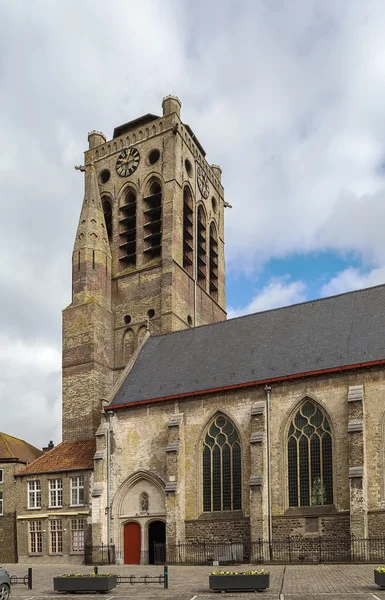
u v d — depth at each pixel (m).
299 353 48.38
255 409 45.97
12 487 60.72
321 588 28.88
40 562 54.53
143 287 68.19
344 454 42.72
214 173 85.00
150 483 49.97
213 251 79.19
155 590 30.59
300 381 45.50
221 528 45.91
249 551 44.03
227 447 47.56
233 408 47.69
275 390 46.28
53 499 56.16
